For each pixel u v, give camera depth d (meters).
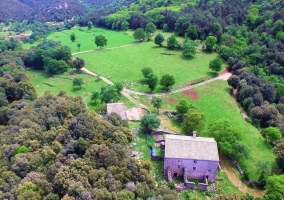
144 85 139.38
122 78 147.38
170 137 82.56
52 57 164.38
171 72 152.62
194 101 125.88
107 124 85.69
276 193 68.94
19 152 76.06
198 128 96.12
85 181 63.53
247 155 83.44
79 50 193.50
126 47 194.00
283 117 109.19
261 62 151.12
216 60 148.12
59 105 93.25
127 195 60.44
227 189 76.81
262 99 118.25
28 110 100.56
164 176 79.06
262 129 106.88
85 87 139.00
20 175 69.31
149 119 95.75
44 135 82.12
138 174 69.38
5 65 152.00
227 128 89.69
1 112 105.50
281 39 155.50
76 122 83.62
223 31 190.25
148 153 87.69
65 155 73.44
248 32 181.88
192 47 170.00
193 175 78.94
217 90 134.88
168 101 124.75
